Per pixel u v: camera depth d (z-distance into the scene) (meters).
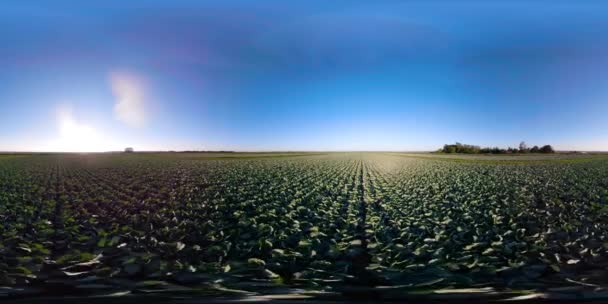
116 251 6.95
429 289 4.98
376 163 46.19
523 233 8.22
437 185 18.59
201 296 4.77
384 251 6.95
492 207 11.83
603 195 14.38
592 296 4.70
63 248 7.26
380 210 11.52
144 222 9.78
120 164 42.09
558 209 11.32
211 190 16.47
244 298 4.71
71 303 4.57
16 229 8.93
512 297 4.69
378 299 4.69
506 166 37.16
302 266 6.13
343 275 5.58
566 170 29.50
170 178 22.72
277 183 19.47
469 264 6.08
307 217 10.35
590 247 7.01
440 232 8.29
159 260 6.38
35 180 21.72
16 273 5.62
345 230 8.60
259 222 9.66
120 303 4.57
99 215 10.67
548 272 5.64
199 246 7.24
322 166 37.91
